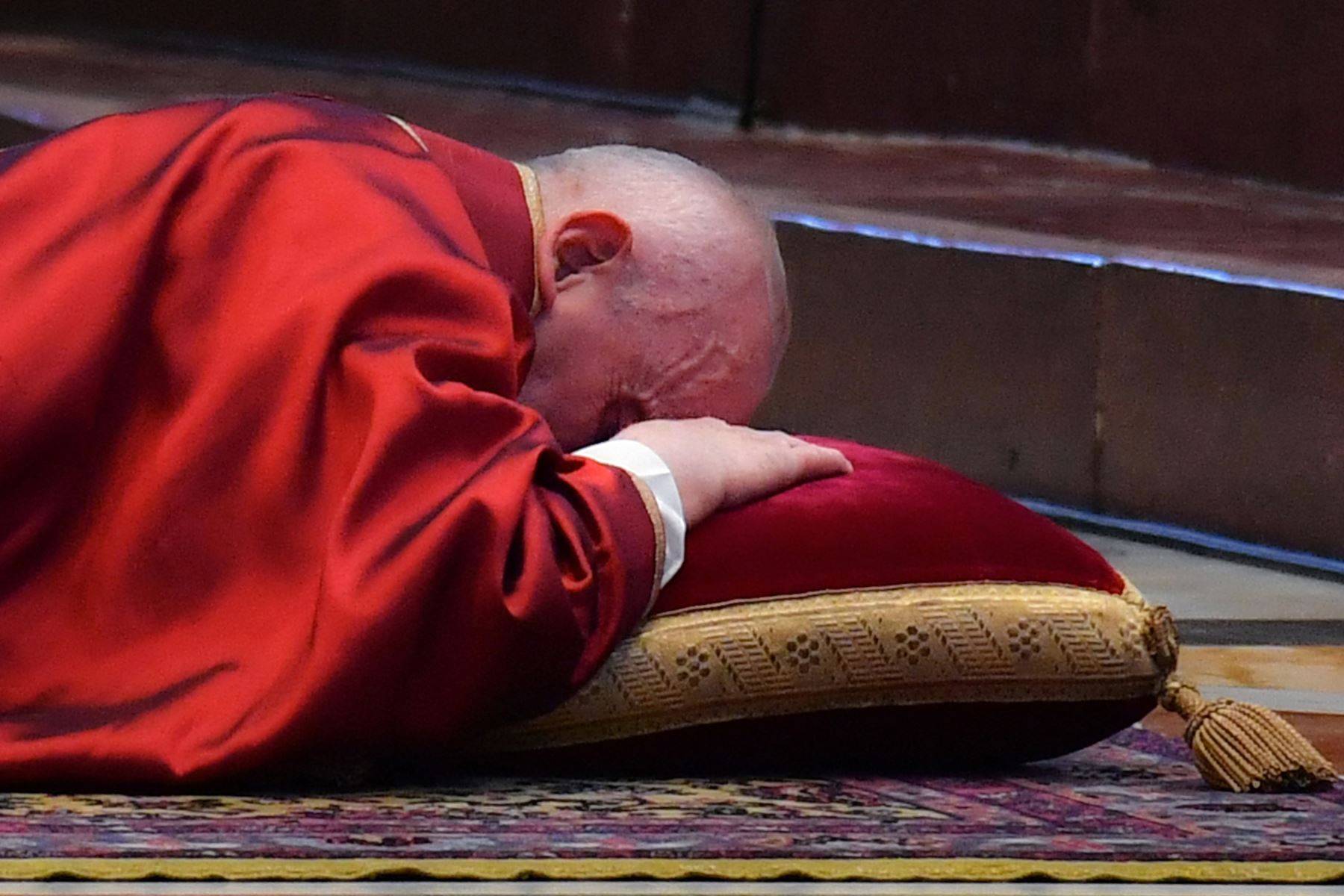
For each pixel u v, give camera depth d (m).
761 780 9.49
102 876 7.33
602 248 9.89
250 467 8.82
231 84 31.16
